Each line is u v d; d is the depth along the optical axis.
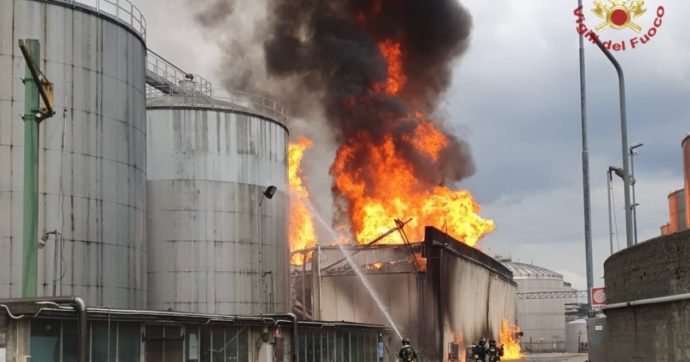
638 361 25.50
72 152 31.67
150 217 44.66
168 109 45.50
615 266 28.77
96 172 32.47
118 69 34.03
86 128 32.25
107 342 24.14
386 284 58.28
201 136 45.72
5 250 29.62
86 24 32.66
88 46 32.62
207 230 45.06
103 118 33.00
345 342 43.00
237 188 46.19
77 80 32.12
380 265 58.88
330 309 59.47
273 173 48.53
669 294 22.27
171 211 44.78
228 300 44.97
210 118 46.06
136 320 25.50
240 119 46.91
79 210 31.64
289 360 35.25
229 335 31.23
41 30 31.27
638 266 25.33
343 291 59.53
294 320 35.00
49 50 31.36
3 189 29.84
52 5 31.61
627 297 26.73
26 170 18.72
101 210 32.56
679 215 58.69
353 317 58.94
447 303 57.94
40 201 30.56
